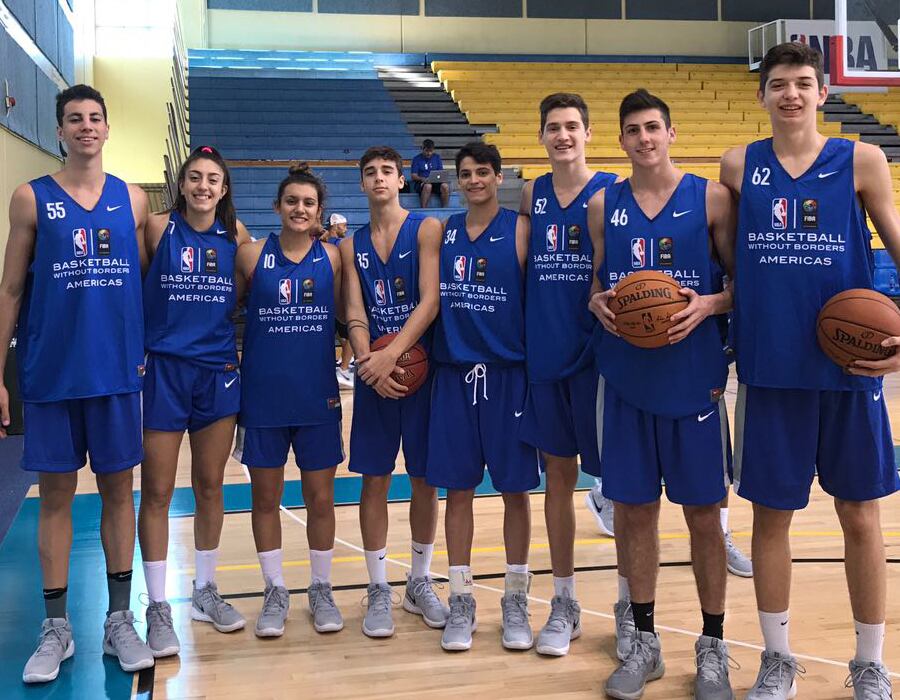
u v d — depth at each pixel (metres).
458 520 2.74
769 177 2.20
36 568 3.35
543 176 2.73
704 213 2.31
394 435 2.85
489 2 14.63
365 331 2.81
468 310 2.71
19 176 8.73
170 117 10.40
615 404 2.39
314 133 12.33
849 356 2.07
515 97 13.52
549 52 14.81
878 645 2.21
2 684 2.41
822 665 2.48
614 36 14.93
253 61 13.73
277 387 2.76
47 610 2.56
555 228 2.61
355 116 12.68
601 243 2.46
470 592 2.75
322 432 2.82
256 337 2.78
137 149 13.33
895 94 14.29
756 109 13.78
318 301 2.79
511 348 2.70
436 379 2.78
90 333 2.46
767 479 2.22
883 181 2.14
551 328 2.60
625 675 2.33
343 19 14.34
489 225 2.73
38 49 9.63
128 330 2.52
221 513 2.88
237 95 12.95
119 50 13.27
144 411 2.65
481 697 2.33
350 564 3.48
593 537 3.78
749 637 2.70
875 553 2.19
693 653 2.59
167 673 2.49
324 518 2.86
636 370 2.33
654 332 2.22
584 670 2.50
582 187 2.62
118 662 2.55
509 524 2.72
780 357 2.16
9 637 2.73
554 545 2.68
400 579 3.28
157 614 2.66
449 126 12.69
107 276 2.48
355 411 2.87
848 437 2.17
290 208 2.74
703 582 2.36
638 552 2.39
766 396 2.22
